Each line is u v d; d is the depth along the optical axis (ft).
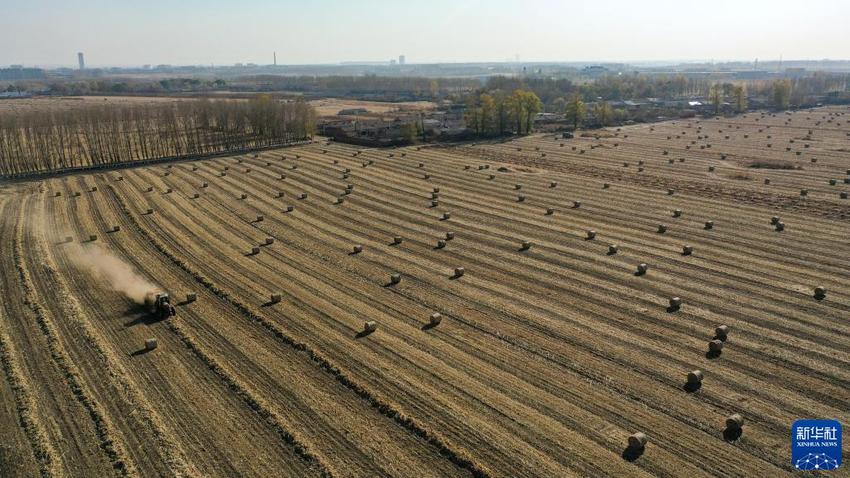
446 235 156.76
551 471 66.03
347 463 67.82
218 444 71.36
